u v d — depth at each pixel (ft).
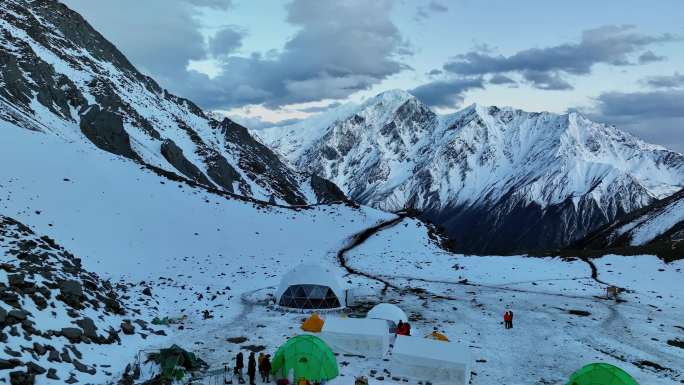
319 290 135.95
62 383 72.90
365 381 83.10
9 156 198.80
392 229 277.23
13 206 167.63
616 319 132.36
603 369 79.77
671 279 173.06
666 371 95.66
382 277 184.03
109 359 86.02
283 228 239.09
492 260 214.28
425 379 89.10
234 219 229.25
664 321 131.34
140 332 102.53
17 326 79.15
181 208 219.41
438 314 134.00
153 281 149.38
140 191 218.59
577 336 116.67
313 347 87.25
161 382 78.74
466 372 86.89
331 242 235.61
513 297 157.17
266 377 85.35
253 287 158.40
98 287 112.27
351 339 102.53
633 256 201.98
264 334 110.52
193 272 166.20
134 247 172.96
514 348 107.65
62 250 121.70
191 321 118.32
